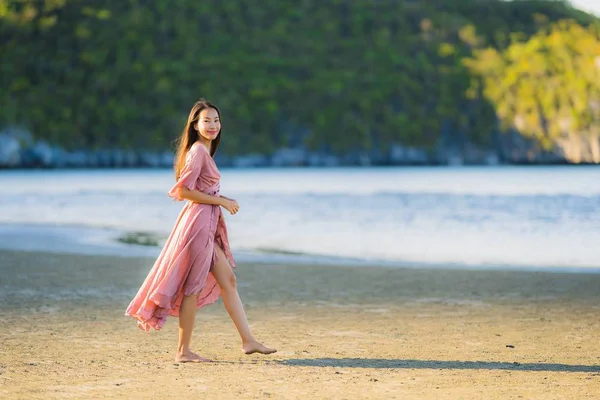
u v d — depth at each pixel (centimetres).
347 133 19275
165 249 689
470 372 649
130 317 930
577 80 19375
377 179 9475
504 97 19600
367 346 765
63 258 1573
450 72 19925
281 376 634
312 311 987
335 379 623
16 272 1359
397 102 19700
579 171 12162
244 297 1107
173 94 19225
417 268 1430
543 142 19275
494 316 944
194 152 679
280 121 19338
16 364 681
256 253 1744
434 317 939
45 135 18038
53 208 3572
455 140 19662
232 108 19162
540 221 2583
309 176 11319
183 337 693
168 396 568
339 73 19900
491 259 1647
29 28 19575
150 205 3769
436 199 4088
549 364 680
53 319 919
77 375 638
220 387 595
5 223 2638
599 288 1171
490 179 8600
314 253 1738
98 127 18575
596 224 2438
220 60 19962
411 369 661
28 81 18950
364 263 1517
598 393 576
